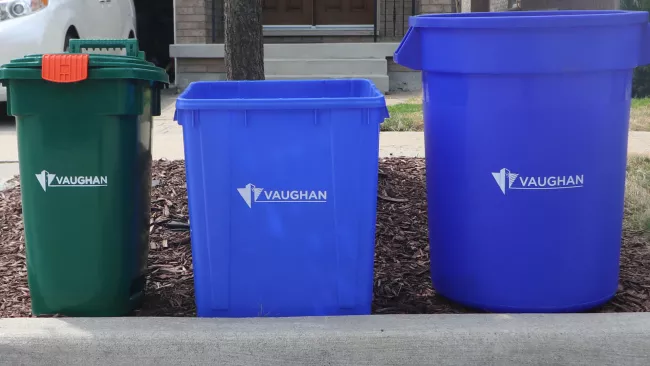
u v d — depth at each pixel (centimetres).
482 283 337
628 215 487
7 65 317
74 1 845
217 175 309
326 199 313
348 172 310
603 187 329
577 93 312
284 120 305
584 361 308
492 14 364
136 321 322
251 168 309
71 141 324
